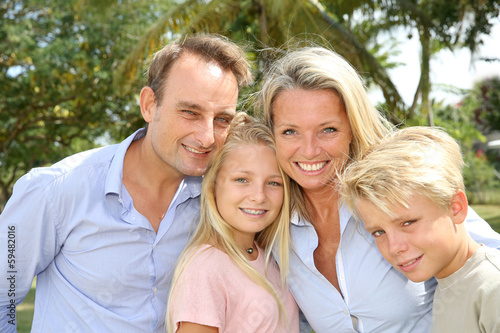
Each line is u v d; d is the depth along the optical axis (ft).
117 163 6.89
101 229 6.72
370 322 6.80
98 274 6.70
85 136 54.65
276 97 6.74
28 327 20.38
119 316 6.69
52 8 43.11
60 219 6.69
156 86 6.81
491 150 73.56
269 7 25.21
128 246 6.81
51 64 42.06
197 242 7.03
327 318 6.97
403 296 6.63
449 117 63.41
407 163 5.68
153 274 6.92
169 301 6.68
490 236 6.53
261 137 7.25
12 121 48.65
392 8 29.19
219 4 26.02
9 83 44.70
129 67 27.68
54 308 6.93
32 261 6.71
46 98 45.34
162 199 7.17
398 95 27.48
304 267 7.18
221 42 7.14
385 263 6.67
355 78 6.73
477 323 5.41
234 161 7.12
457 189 5.67
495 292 5.18
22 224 6.59
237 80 7.09
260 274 6.98
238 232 7.32
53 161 59.06
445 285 5.73
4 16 44.01
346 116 6.65
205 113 6.66
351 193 6.00
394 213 5.57
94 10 29.68
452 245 5.58
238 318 6.81
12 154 54.70
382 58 42.50
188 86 6.57
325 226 7.27
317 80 6.45
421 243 5.53
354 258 6.79
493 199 63.82
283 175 7.22
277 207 7.25
